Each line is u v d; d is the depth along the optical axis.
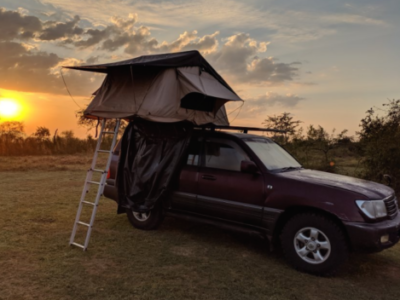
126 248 5.09
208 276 4.24
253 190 4.96
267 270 4.55
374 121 10.10
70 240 5.04
